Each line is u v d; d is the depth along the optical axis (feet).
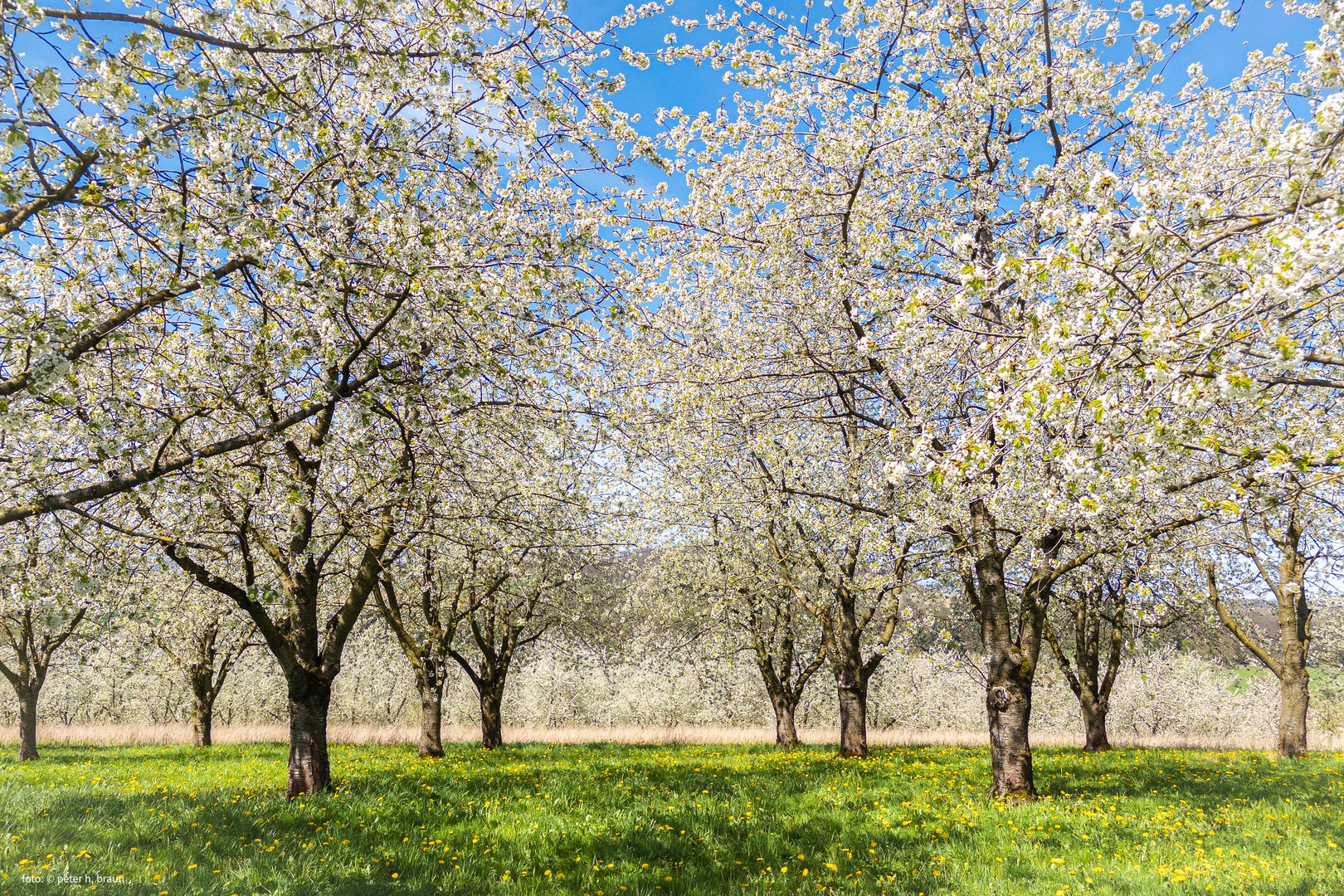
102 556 24.29
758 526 53.57
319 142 22.94
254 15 21.18
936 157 37.29
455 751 72.13
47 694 114.32
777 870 25.32
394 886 22.31
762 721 115.65
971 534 39.55
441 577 61.67
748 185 42.52
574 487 46.93
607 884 23.53
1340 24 15.17
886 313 34.37
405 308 26.71
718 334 46.65
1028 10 35.55
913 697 113.60
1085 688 73.67
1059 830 29.37
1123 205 24.09
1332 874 22.68
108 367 23.79
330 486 36.19
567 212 31.30
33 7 15.26
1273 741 86.22
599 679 117.60
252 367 26.45
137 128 18.98
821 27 38.34
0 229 17.46
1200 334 15.16
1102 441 16.99
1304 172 14.98
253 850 25.82
